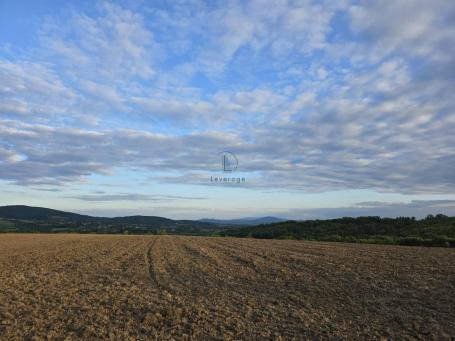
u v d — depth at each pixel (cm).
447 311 1110
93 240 5078
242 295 1391
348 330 962
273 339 909
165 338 924
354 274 1752
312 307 1196
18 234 7006
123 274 1916
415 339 891
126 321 1067
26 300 1320
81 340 912
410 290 1391
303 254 2697
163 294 1409
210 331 971
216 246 3716
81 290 1500
